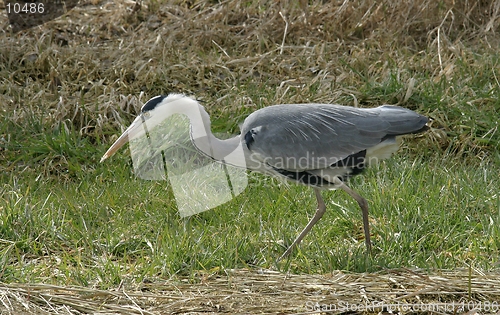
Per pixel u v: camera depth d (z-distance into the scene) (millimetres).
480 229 10156
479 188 11008
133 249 10000
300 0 16312
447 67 14266
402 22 15922
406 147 12641
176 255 9430
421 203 10672
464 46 15172
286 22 15828
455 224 10172
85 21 16438
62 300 8227
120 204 11195
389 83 13797
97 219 10805
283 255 9602
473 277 8641
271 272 9062
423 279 8570
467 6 16062
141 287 8742
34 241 9883
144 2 17047
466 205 10570
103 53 15203
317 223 10633
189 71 14672
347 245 9992
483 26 15852
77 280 8898
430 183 11312
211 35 15828
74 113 13375
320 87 14047
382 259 9250
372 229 10328
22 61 14891
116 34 16203
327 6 16547
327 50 15336
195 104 10375
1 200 10945
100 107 13586
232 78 14594
